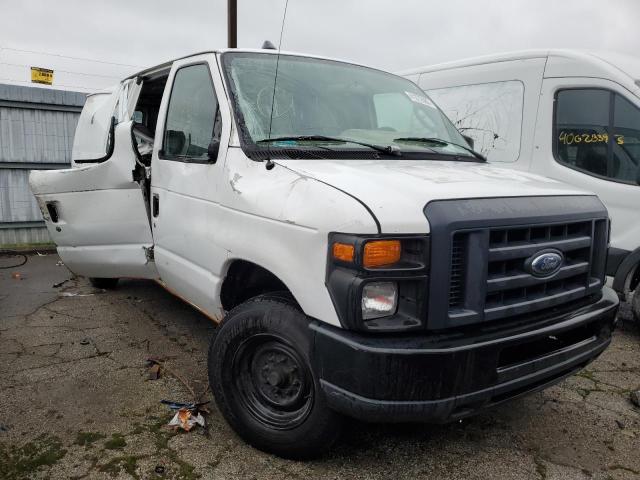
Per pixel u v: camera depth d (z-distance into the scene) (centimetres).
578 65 532
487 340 237
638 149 490
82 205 455
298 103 351
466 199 245
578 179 525
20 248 834
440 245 228
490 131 600
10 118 818
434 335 234
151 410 332
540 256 257
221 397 301
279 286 317
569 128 538
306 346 259
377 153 321
